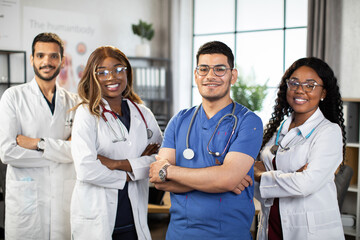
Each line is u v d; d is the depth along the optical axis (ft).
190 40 21.29
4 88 15.81
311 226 5.85
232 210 5.29
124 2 19.57
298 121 6.39
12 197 7.20
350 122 11.96
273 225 6.22
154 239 9.02
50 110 7.48
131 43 20.04
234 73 5.55
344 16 15.10
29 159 7.04
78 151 6.10
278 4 18.44
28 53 16.29
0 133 7.07
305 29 17.71
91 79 6.36
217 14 20.47
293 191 5.77
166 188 5.53
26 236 7.17
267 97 18.60
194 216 5.36
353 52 14.96
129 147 6.53
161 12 21.21
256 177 6.26
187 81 21.26
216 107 5.53
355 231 11.82
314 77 6.07
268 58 18.86
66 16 17.43
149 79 19.03
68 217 7.37
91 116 6.27
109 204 6.24
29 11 16.21
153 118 7.23
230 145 5.41
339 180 8.21
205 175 5.19
